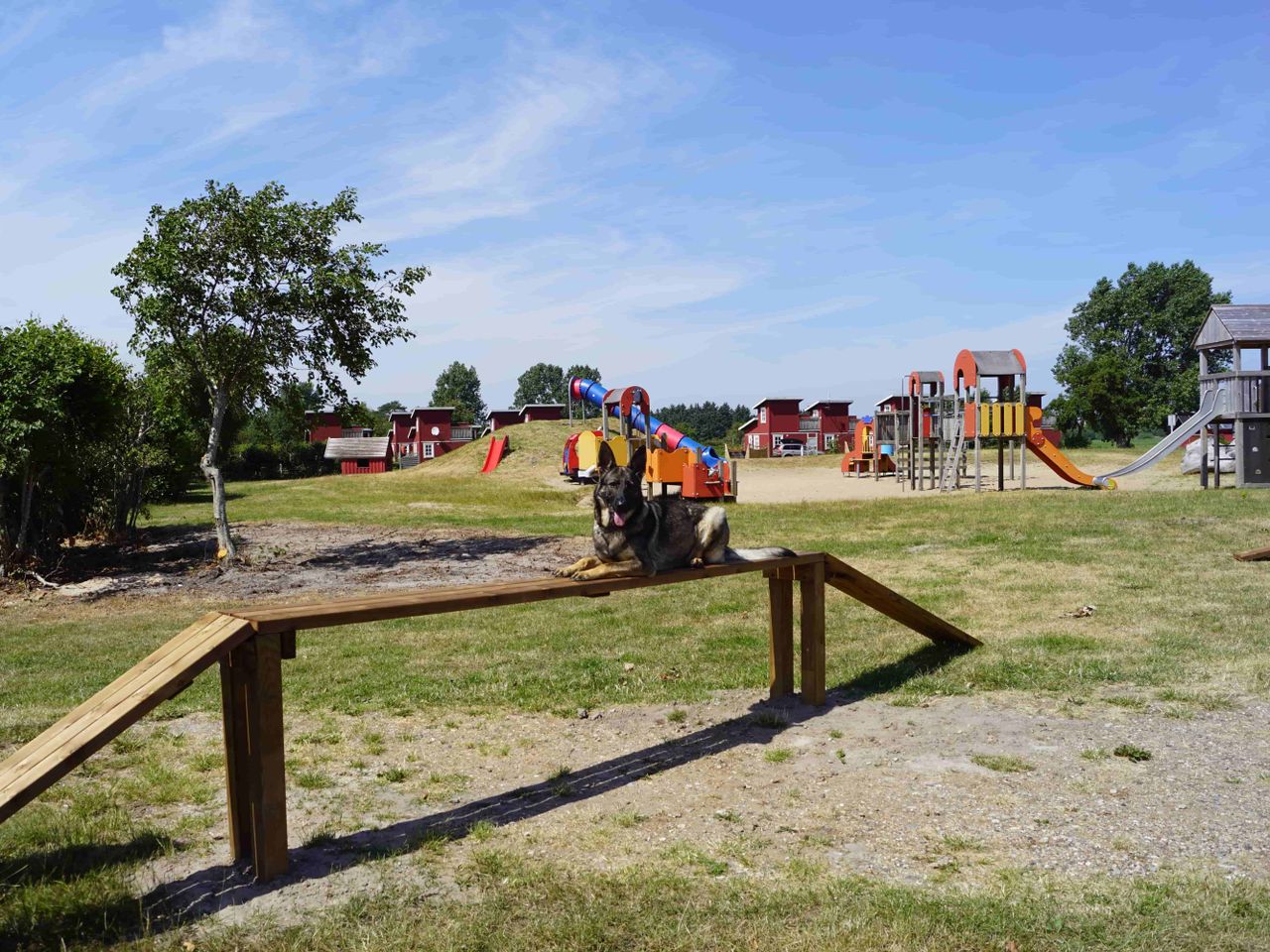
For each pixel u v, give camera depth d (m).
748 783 5.87
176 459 25.52
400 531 22.95
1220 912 3.94
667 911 4.15
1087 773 5.77
